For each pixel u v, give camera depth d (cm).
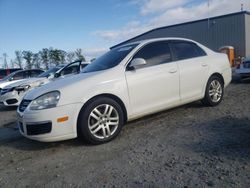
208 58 613
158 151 388
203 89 595
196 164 335
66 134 422
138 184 300
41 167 376
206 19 3077
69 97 424
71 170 355
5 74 2188
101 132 445
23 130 446
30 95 457
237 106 609
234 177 295
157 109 516
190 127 483
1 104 1011
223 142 396
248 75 1102
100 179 321
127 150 405
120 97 466
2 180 347
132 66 484
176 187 287
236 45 2892
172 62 543
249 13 2855
